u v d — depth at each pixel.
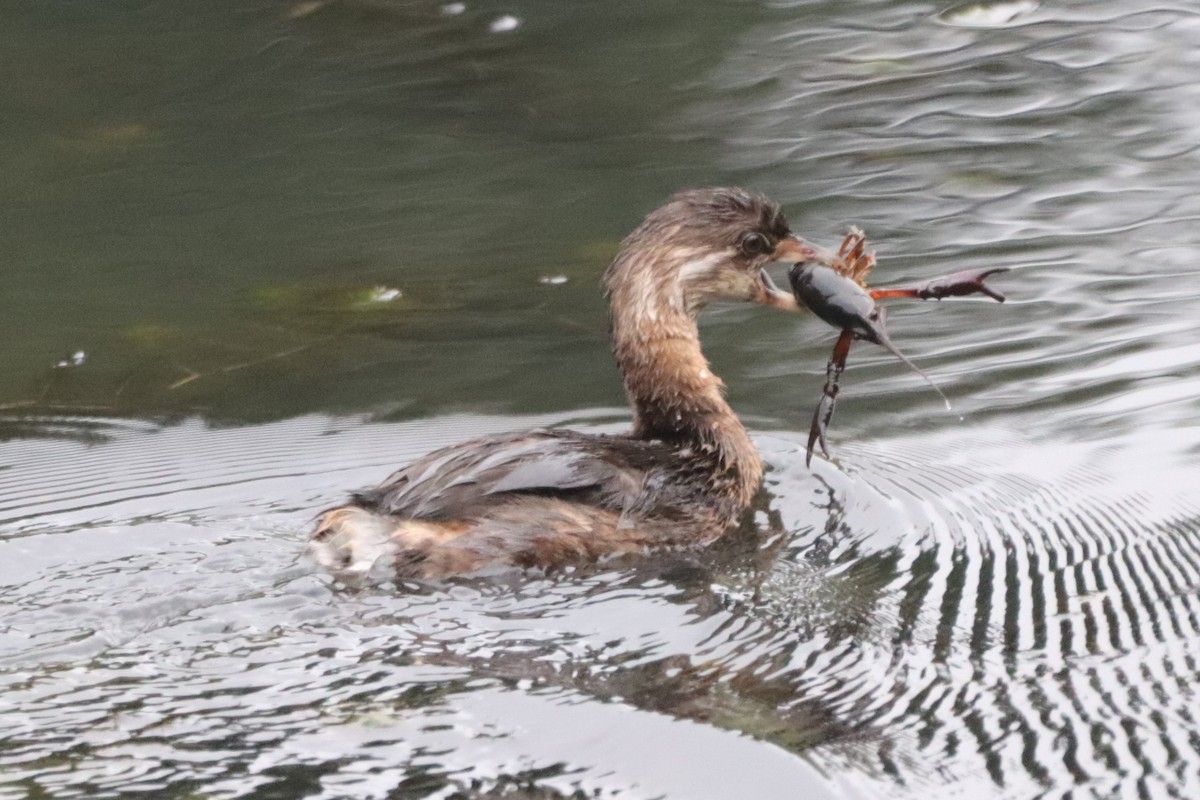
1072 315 14.13
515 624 8.97
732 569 9.84
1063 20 21.70
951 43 21.16
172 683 8.23
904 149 18.12
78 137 19.38
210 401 13.08
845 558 10.03
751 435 12.08
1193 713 7.98
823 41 21.39
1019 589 9.55
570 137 18.91
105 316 15.05
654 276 11.18
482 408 12.70
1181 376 12.80
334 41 21.84
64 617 8.94
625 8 22.67
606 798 7.16
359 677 8.30
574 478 10.04
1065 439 11.86
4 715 7.88
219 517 10.54
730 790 7.20
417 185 17.83
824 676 8.40
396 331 14.41
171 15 22.73
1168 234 15.71
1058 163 17.59
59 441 12.29
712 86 20.12
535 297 15.01
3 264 16.30
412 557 9.52
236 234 16.86
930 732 7.80
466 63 21.08
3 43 21.97
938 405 12.58
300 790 7.23
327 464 11.62
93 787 7.25
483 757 7.49
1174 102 18.97
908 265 15.27
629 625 8.99
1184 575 9.68
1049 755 7.58
